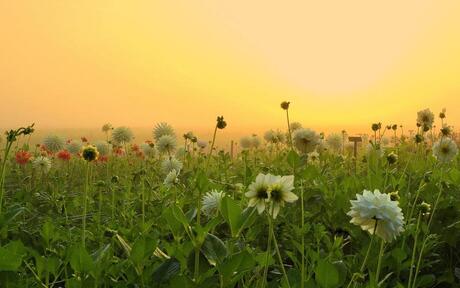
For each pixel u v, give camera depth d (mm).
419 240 1791
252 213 1105
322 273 1110
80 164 4863
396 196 1815
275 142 4523
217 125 1577
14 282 1116
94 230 2059
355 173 3584
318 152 3973
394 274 1655
